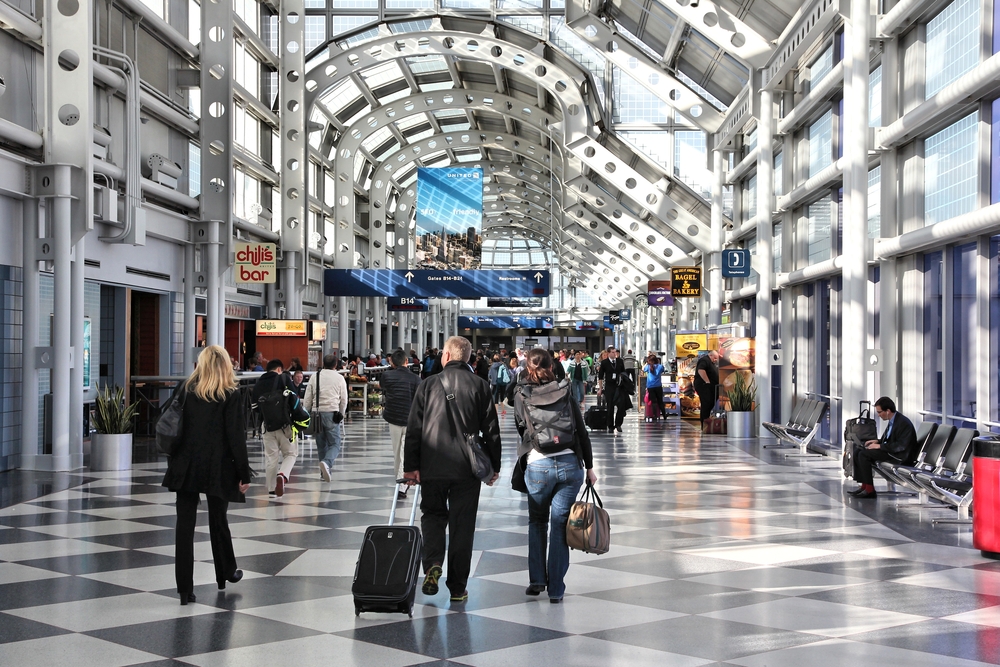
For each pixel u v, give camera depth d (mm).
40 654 4617
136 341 18422
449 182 28953
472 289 28953
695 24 16781
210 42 18781
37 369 12391
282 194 24359
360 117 30625
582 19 20656
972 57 9922
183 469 5598
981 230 9320
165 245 18312
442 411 5664
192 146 20141
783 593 5887
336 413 11406
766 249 17562
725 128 20641
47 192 12195
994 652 4633
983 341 9664
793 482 11492
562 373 12266
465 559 5668
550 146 35031
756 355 17984
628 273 39938
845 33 12461
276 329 22516
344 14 25312
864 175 12117
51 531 8016
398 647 4750
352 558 6969
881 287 12195
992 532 7004
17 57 12758
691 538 7805
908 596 5805
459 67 28328
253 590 5980
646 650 4684
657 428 20781
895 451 9961
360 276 29094
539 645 4777
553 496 5773
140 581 6199
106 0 15648
